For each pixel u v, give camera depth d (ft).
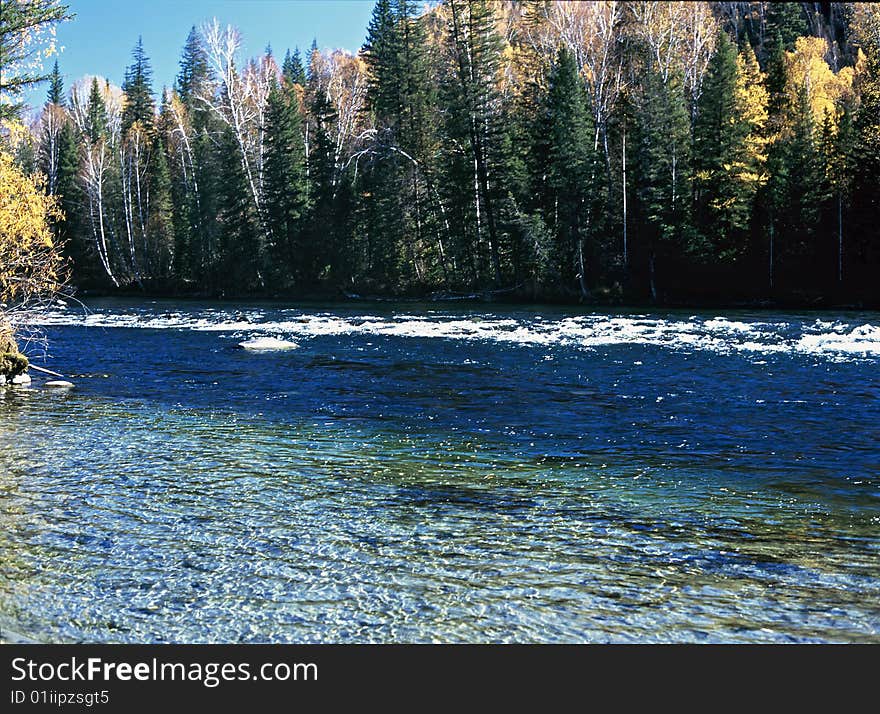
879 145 123.24
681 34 149.79
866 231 123.75
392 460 27.37
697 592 15.81
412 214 171.01
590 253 148.46
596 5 152.66
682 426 32.73
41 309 50.24
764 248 135.23
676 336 69.92
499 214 155.94
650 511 21.34
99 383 47.39
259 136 204.95
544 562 17.49
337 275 179.52
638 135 142.92
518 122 161.89
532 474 25.46
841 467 25.77
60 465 26.55
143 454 28.32
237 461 27.20
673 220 137.69
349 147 195.42
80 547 18.49
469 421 34.55
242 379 48.44
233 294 187.32
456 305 136.77
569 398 39.96
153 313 120.67
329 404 39.22
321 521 20.47
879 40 161.38
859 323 81.56
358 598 15.65
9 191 46.03
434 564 17.40
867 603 15.24
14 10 54.08
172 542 18.85
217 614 15.02
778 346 59.98
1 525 20.07
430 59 177.58
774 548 18.31
